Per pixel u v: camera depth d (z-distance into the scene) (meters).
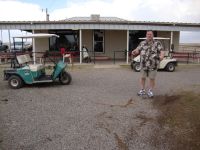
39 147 5.02
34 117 6.75
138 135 5.57
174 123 6.09
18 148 4.97
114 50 22.78
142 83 8.95
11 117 6.77
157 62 8.48
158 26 19.88
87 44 22.48
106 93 9.52
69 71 15.90
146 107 7.57
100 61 20.98
